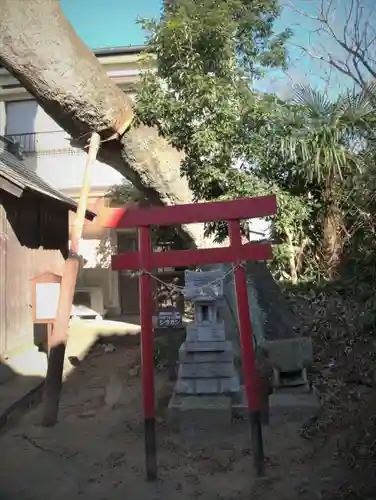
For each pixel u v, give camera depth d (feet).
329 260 24.43
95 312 35.91
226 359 14.49
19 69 20.18
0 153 28.66
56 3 20.07
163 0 23.62
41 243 26.71
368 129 22.90
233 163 22.48
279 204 22.62
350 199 21.98
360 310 17.17
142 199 31.35
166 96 22.33
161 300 18.61
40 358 21.88
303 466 10.98
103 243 39.11
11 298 22.00
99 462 11.84
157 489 10.36
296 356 14.75
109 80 21.98
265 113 22.17
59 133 39.78
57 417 15.17
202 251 11.78
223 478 10.71
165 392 17.15
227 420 13.26
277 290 19.26
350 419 12.60
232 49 22.52
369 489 9.53
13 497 10.18
